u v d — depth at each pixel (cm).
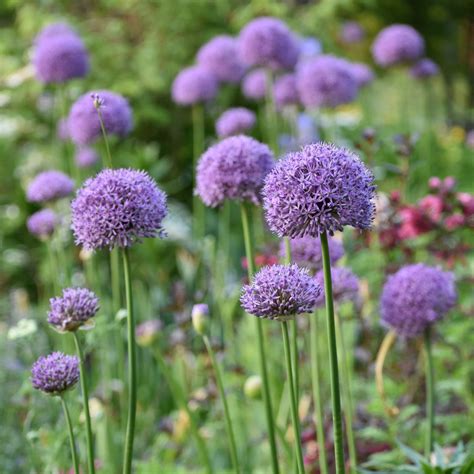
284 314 215
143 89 844
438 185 430
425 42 1322
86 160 559
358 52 1261
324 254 205
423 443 360
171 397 523
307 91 577
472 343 412
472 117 1305
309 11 884
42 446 369
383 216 435
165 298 586
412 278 315
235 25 873
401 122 836
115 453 396
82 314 231
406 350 429
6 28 938
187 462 437
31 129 842
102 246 238
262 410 448
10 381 420
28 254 795
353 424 391
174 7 863
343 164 204
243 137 315
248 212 311
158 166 788
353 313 423
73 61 499
